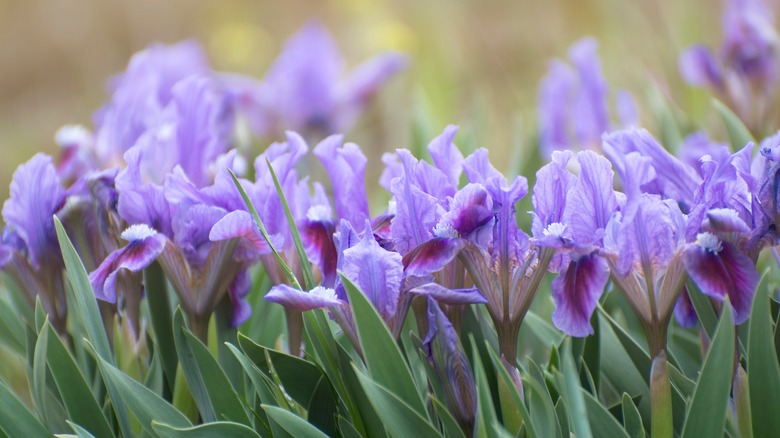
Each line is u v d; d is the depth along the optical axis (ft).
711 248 2.66
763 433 2.67
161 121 3.12
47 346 2.79
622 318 3.23
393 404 2.63
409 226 2.72
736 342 2.72
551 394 2.79
